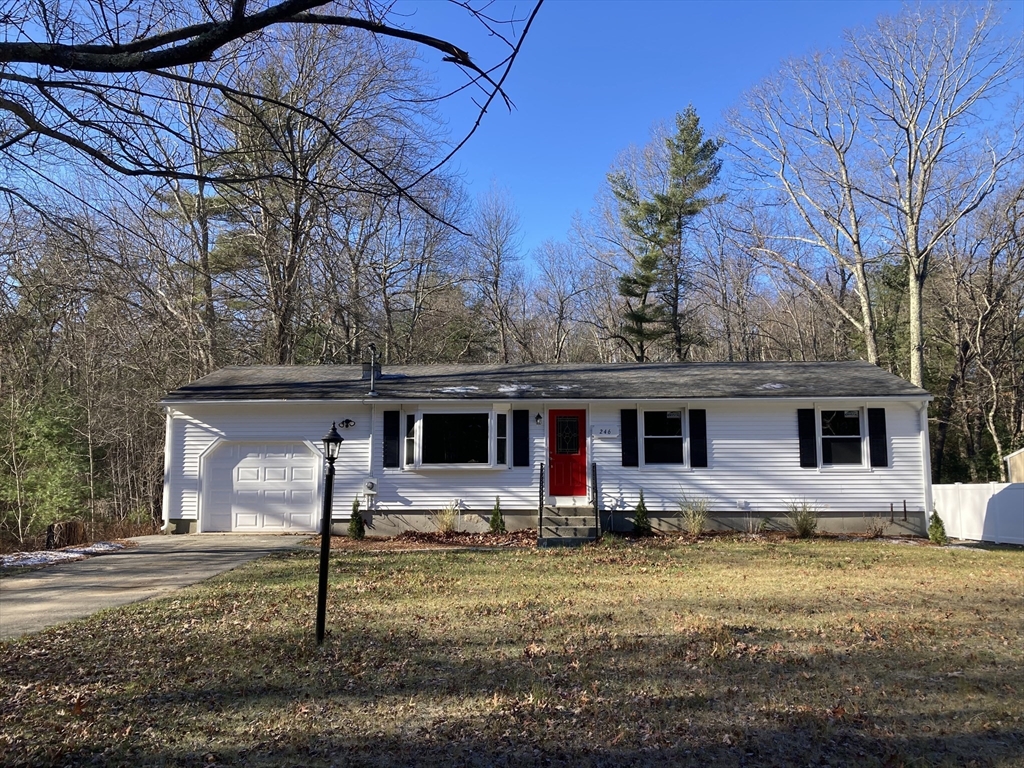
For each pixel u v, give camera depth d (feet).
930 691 19.02
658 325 120.06
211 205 60.59
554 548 48.21
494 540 52.01
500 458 56.24
